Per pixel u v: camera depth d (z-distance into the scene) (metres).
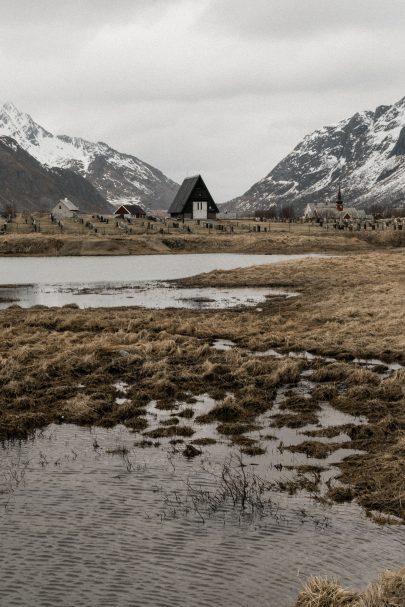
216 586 10.18
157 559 10.97
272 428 17.97
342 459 15.48
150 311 39.62
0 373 23.45
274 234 119.00
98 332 32.97
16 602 9.84
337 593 9.43
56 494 13.60
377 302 39.75
